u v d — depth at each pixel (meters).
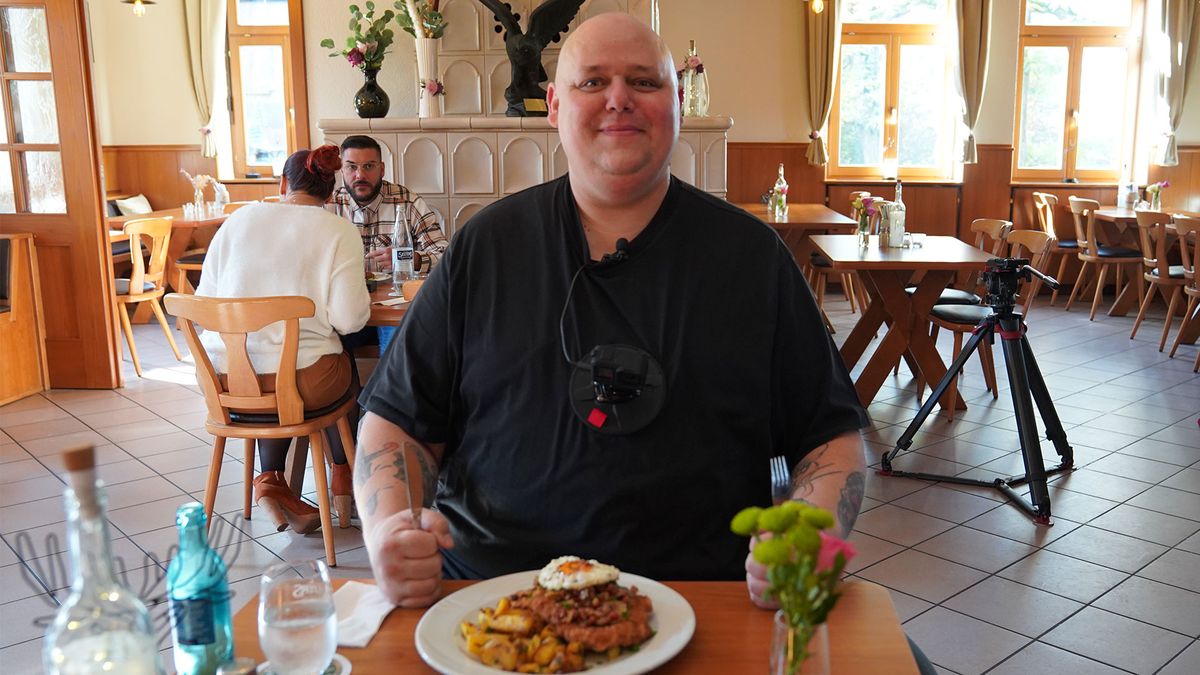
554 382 1.46
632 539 1.44
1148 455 4.38
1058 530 3.53
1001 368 6.14
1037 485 3.62
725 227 1.52
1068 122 9.06
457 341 1.54
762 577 1.22
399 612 1.25
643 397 1.42
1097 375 5.91
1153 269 7.22
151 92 9.42
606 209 1.51
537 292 1.50
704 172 5.50
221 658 1.10
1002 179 8.87
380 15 5.92
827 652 0.90
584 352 1.46
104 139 9.36
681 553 1.45
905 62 8.97
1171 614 2.88
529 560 1.46
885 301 5.04
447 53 5.75
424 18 5.54
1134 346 6.77
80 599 0.92
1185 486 3.97
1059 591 3.03
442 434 1.58
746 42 8.79
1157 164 8.90
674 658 1.12
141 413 5.09
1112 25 8.95
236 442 4.59
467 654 1.11
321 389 3.18
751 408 1.47
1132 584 3.08
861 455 1.51
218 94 9.45
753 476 1.50
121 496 3.86
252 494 3.83
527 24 5.75
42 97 5.34
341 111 6.01
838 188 9.02
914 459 4.34
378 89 5.54
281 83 9.73
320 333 3.19
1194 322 6.75
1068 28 8.93
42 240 5.45
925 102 9.02
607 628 1.10
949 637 2.74
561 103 1.48
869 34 8.91
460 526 1.52
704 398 1.45
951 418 4.95
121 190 9.51
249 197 9.57
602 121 1.44
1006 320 3.82
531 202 1.56
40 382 5.55
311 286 3.16
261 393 3.12
